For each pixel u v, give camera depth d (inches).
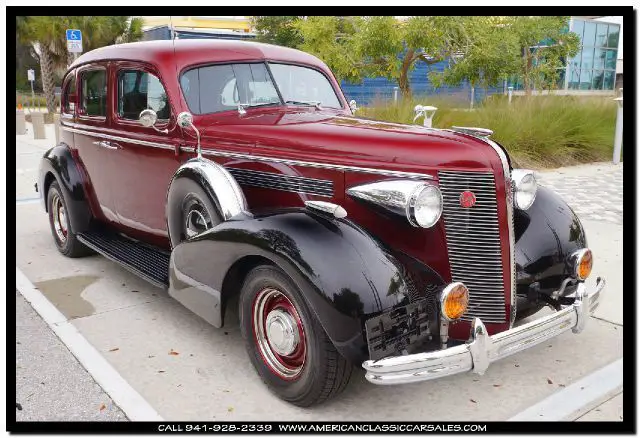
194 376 135.6
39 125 630.5
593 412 121.5
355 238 116.2
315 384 115.2
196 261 134.5
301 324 117.9
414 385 132.0
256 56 177.6
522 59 670.5
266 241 116.2
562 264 137.5
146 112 149.6
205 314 136.1
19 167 441.7
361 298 108.3
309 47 598.9
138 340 153.6
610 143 450.0
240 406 123.8
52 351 147.9
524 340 115.1
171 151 165.9
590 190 342.0
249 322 128.4
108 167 193.6
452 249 123.7
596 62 965.8
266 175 146.3
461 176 120.4
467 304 115.3
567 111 457.4
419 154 124.1
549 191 151.7
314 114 168.9
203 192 142.4
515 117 436.5
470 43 565.3
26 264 215.9
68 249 219.5
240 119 163.5
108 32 815.7
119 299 181.9
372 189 124.6
